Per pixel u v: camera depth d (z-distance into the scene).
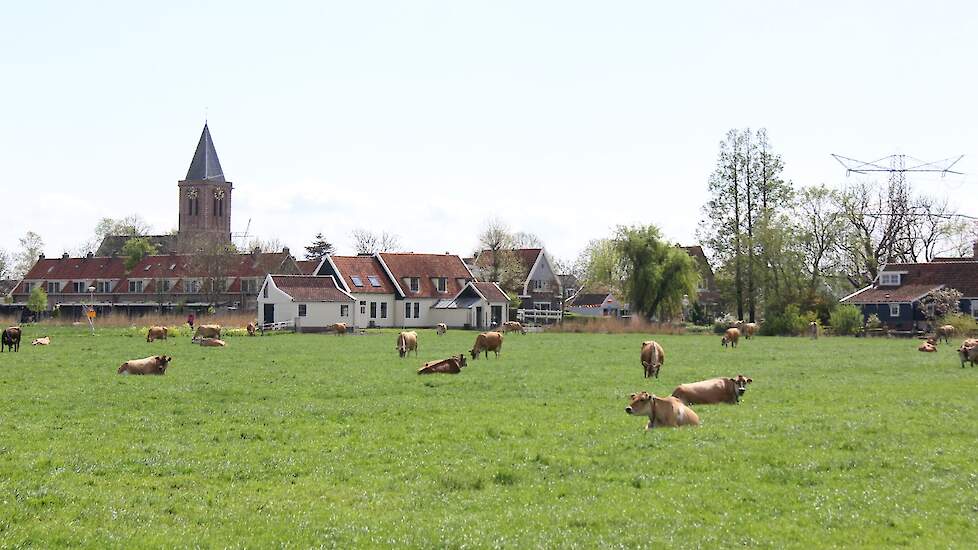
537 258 134.50
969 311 90.62
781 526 13.41
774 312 87.38
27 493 15.06
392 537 12.94
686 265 97.25
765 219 95.62
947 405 25.33
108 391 29.38
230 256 123.88
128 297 126.81
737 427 21.38
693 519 13.78
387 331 87.06
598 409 24.92
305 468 17.30
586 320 92.88
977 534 12.95
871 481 15.93
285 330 85.19
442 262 112.94
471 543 12.62
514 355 48.38
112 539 12.83
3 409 24.97
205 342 56.78
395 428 21.75
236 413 24.30
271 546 12.62
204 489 15.71
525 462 17.77
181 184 168.38
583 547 12.49
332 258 104.75
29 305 111.19
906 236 102.06
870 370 38.41
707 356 48.28
